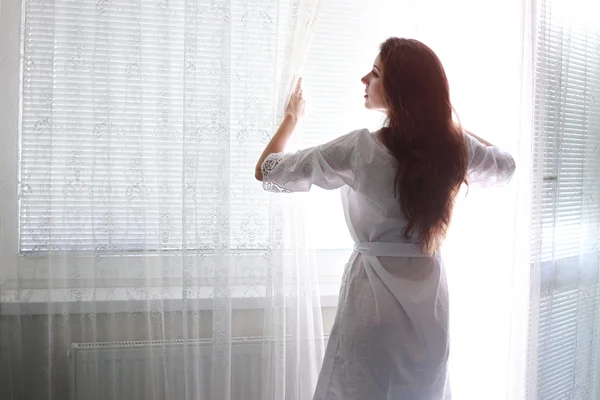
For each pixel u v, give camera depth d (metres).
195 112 1.67
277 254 1.73
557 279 2.07
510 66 1.98
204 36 1.66
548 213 2.00
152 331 1.78
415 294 1.56
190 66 1.65
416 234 1.58
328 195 2.08
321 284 2.08
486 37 1.97
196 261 1.70
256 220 1.75
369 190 1.52
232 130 1.74
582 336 2.11
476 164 1.65
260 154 1.73
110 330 1.75
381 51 1.60
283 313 1.75
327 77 2.02
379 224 1.56
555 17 1.95
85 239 1.72
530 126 1.94
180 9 1.72
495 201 2.00
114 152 1.71
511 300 1.98
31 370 1.72
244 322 1.83
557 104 1.96
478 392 2.03
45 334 1.71
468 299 2.01
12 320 1.69
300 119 1.69
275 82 1.72
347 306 1.58
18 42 1.66
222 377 1.73
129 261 1.75
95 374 1.75
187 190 1.68
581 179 2.07
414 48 1.54
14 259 1.69
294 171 1.51
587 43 2.03
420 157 1.48
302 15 1.69
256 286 1.78
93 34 1.66
